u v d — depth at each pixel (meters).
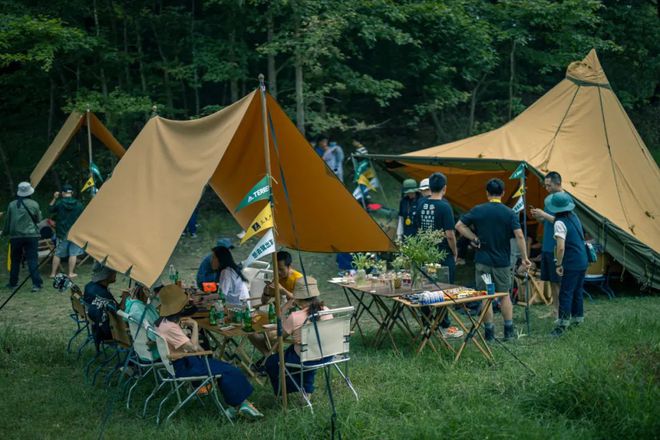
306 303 5.62
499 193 7.70
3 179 17.31
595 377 5.41
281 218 7.44
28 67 15.98
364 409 5.48
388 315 7.47
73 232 6.71
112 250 6.12
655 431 4.71
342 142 19.66
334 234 7.42
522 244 7.63
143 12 17.14
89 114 11.05
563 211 7.80
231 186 7.69
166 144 6.71
